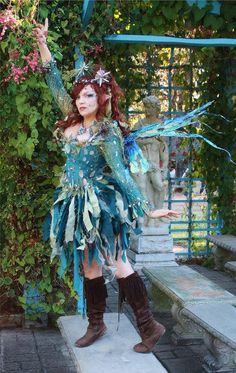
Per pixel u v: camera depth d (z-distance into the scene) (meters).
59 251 2.82
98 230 2.65
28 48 3.86
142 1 5.42
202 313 3.71
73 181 2.76
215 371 3.74
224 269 6.95
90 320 2.98
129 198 2.71
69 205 2.74
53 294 4.56
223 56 6.79
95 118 2.73
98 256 2.68
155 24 5.48
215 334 3.37
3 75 4.11
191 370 3.90
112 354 2.80
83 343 2.91
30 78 3.91
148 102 5.96
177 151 7.42
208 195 7.35
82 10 4.30
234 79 6.86
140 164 2.74
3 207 4.59
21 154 4.09
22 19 3.86
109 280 2.88
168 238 6.22
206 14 5.58
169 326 4.80
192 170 7.36
